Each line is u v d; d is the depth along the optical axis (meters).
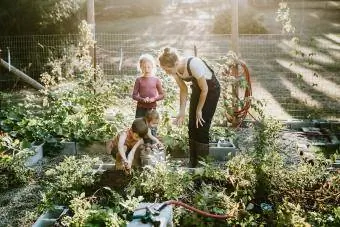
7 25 12.29
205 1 29.88
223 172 6.03
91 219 4.80
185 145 7.40
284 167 6.43
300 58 15.21
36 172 6.98
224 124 8.52
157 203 5.14
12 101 10.55
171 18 25.27
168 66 6.03
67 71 12.18
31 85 11.70
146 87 7.00
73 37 12.84
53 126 7.98
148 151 6.19
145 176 5.84
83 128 7.94
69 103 8.54
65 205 5.59
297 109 9.77
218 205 5.37
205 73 6.05
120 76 12.57
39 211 5.52
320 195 5.60
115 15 25.77
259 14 23.53
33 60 12.36
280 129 7.49
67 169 6.09
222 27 20.55
